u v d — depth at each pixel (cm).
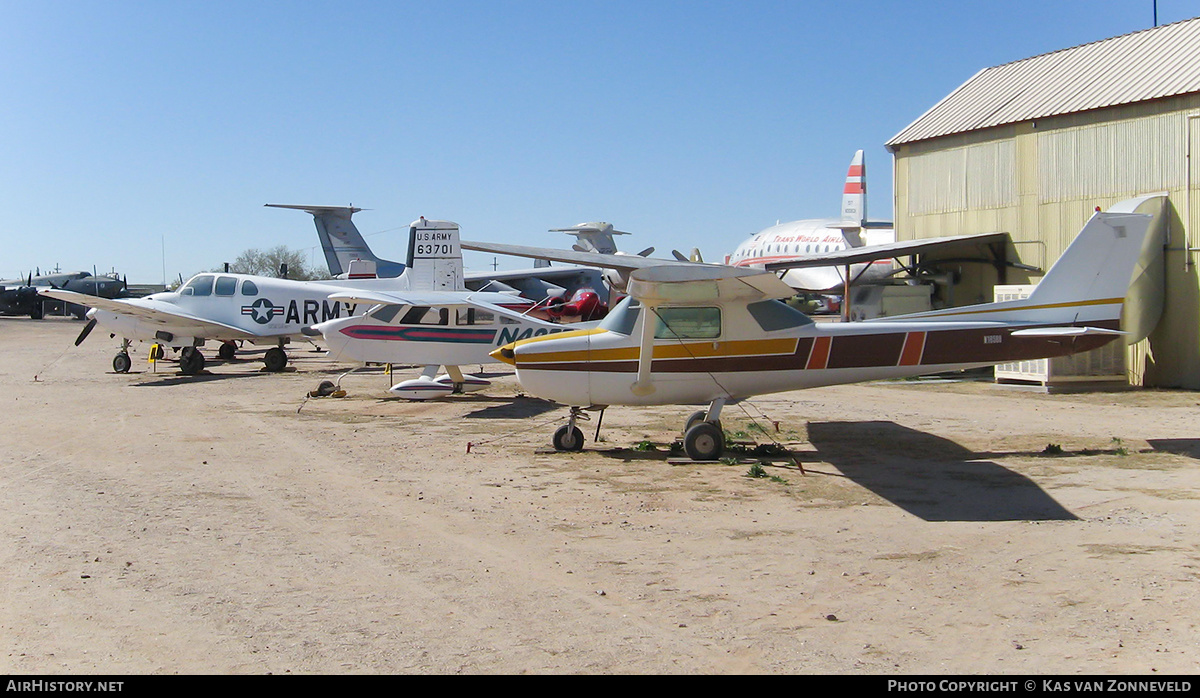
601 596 588
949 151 2455
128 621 538
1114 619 535
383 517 805
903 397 1784
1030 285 2122
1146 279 1894
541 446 1202
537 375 1138
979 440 1230
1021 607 559
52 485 941
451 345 1675
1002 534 736
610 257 2503
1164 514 796
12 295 6431
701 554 686
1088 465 1038
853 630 524
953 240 2219
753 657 484
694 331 1111
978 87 2595
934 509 828
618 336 1132
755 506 846
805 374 1116
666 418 1475
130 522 782
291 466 1055
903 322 1126
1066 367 1903
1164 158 1903
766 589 600
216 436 1287
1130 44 2261
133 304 2216
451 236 2753
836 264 2359
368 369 2483
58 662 475
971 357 1113
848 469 1028
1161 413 1513
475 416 1506
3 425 1393
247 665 472
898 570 640
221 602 574
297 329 2359
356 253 4600
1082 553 676
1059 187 2133
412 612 557
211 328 2311
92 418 1475
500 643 505
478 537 738
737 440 1220
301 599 581
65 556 675
